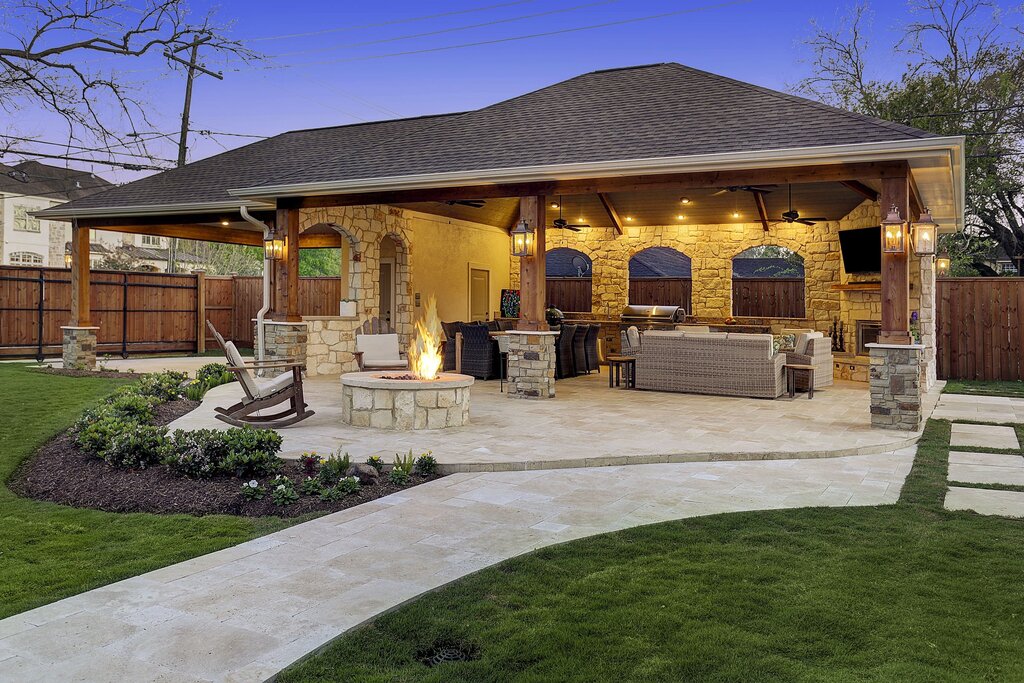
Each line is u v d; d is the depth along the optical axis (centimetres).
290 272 1201
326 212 1299
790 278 1730
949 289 1465
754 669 280
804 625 319
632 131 996
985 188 1894
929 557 407
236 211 1316
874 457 696
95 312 1734
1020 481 595
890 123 844
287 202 1191
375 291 1443
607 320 1761
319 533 456
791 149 819
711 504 526
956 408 1033
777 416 903
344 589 366
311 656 294
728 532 454
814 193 1347
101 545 440
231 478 571
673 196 1480
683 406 990
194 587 367
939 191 1027
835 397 1106
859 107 2153
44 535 461
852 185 1113
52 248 3072
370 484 570
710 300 1675
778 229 1603
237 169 1441
